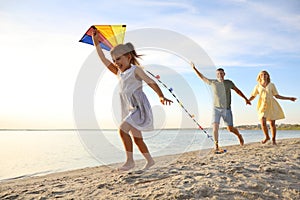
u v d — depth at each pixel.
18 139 13.01
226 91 5.69
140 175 3.18
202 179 2.91
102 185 2.93
